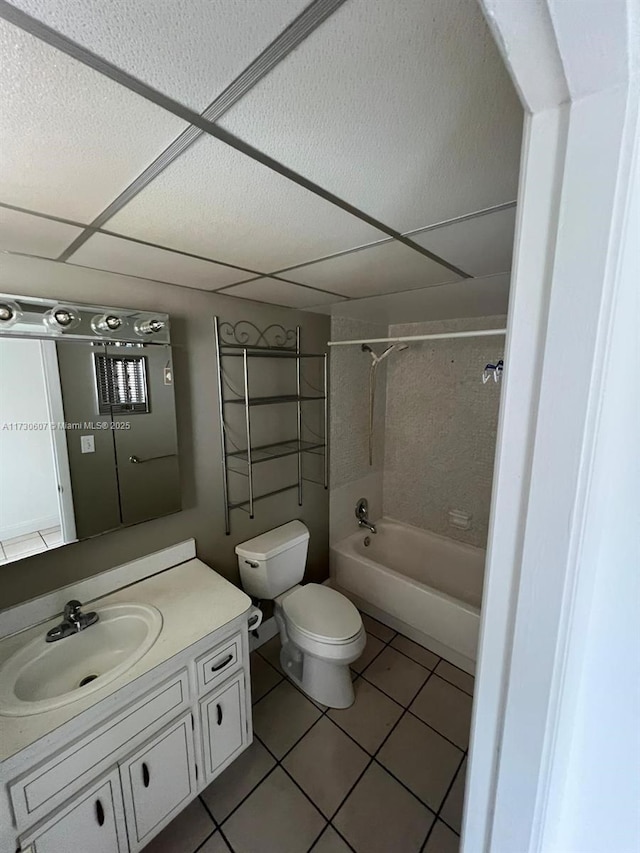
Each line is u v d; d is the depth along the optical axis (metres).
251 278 1.48
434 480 2.84
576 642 0.51
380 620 2.45
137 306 1.49
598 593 0.54
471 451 2.63
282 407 2.17
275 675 1.99
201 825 1.32
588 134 0.38
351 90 0.52
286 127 0.59
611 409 0.46
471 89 0.51
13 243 1.07
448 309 2.21
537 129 0.41
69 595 1.38
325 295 1.81
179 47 0.44
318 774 1.49
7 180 0.72
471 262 1.28
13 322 1.20
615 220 0.38
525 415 0.47
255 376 1.99
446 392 2.70
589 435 0.43
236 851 1.25
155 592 1.50
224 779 1.47
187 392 1.69
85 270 1.34
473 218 0.93
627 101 0.35
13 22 0.40
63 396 1.31
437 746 1.60
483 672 0.57
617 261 0.39
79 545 1.42
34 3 0.38
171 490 1.64
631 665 0.56
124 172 0.70
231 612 1.38
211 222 0.94
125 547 1.55
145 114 0.55
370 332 2.77
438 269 1.37
